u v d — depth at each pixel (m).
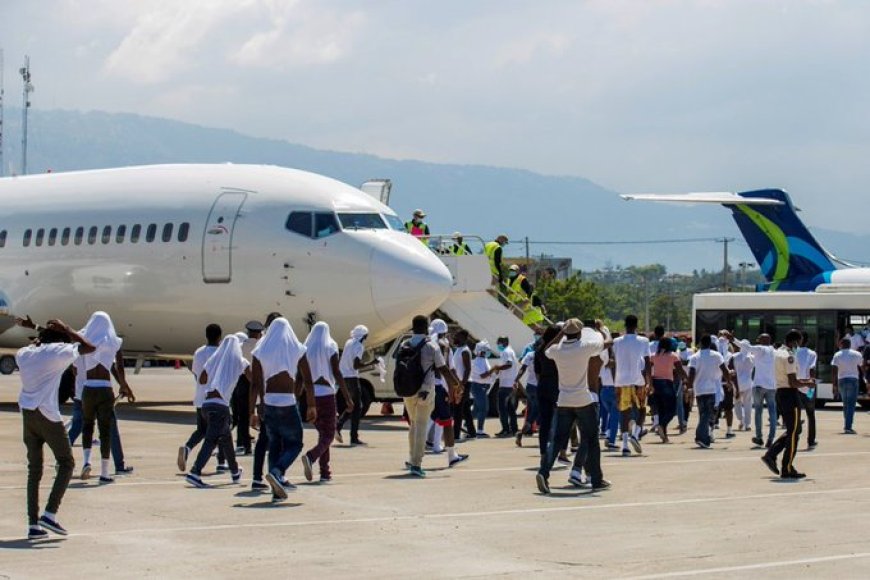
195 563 16.52
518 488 24.64
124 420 42.09
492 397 47.31
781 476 26.55
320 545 17.92
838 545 17.89
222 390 24.48
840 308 58.41
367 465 28.81
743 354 41.59
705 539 18.42
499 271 49.72
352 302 40.72
